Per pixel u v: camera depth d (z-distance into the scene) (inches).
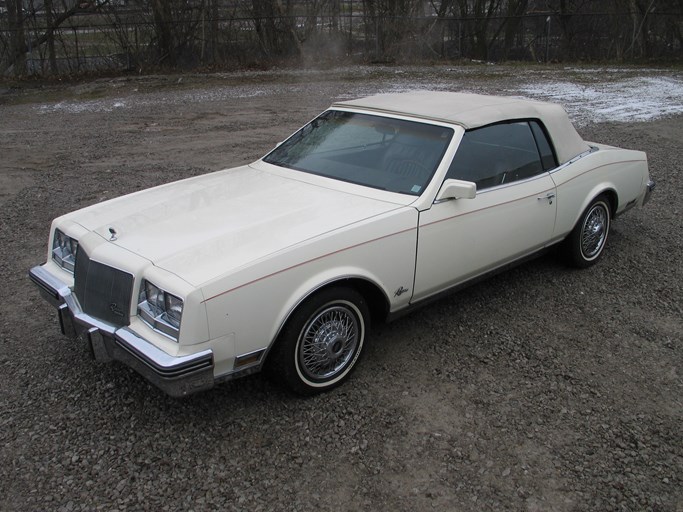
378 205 151.6
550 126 194.9
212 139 419.2
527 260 195.5
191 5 790.5
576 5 967.6
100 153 383.6
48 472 119.6
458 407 141.3
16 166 353.7
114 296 129.2
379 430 133.2
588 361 161.5
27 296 192.9
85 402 140.9
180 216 147.3
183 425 133.3
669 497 117.2
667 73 778.2
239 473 120.4
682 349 168.4
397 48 892.6
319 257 133.1
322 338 140.4
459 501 115.0
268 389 146.8
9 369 153.4
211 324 119.5
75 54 759.1
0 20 722.8
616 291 201.9
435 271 160.1
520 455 126.9
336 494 116.0
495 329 176.4
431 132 169.0
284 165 181.9
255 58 838.5
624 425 136.9
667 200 295.0
